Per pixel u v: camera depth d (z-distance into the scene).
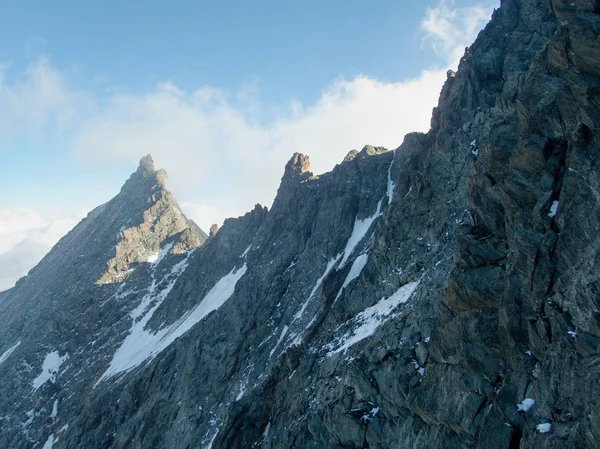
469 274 25.27
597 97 18.34
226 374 71.00
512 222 22.64
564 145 20.95
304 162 107.38
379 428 29.72
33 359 124.31
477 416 23.05
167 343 95.50
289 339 63.62
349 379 33.75
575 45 19.17
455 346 25.59
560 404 18.00
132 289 136.88
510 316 21.84
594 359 17.00
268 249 91.44
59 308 142.62
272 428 43.25
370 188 82.19
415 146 79.50
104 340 120.50
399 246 46.72
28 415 106.38
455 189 42.41
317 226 83.06
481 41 57.75
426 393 26.80
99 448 80.38
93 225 199.88
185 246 149.38
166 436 70.31
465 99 52.91
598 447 15.88
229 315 81.69
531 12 53.28
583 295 17.88
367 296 48.31
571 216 19.12
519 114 22.86
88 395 99.25
